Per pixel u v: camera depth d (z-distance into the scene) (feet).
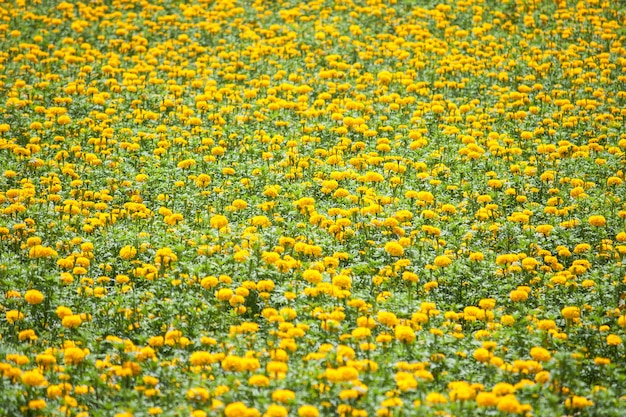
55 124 51.88
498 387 24.20
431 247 36.88
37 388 24.85
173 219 37.19
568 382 25.88
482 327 31.12
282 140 49.16
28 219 36.86
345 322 29.58
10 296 31.22
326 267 33.14
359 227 37.99
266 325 30.01
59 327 29.73
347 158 47.75
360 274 34.27
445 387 26.45
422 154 48.19
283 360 25.66
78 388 24.90
